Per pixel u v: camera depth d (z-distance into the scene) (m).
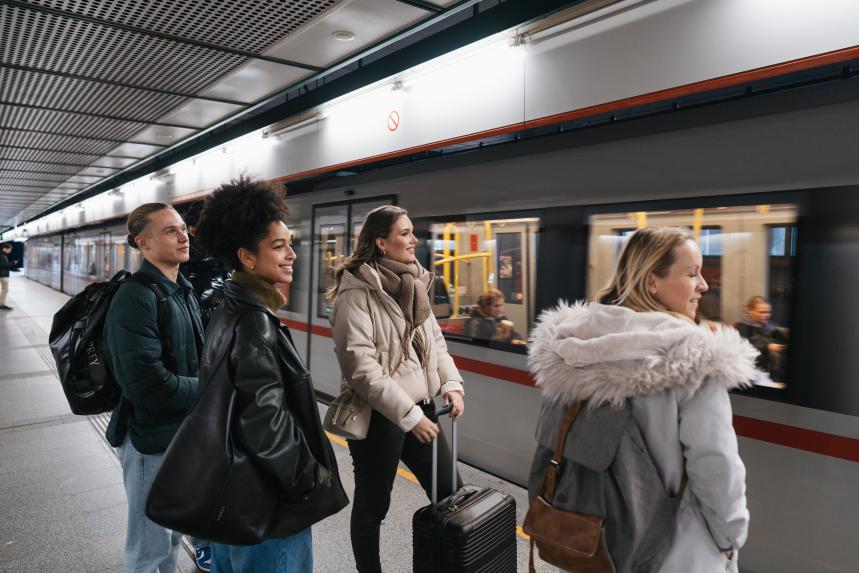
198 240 1.73
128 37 3.93
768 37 2.63
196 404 1.53
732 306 2.85
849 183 2.46
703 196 2.98
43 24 3.72
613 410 1.38
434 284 4.69
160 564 2.31
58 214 22.84
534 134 3.80
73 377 2.26
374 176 5.32
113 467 4.18
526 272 3.95
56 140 7.49
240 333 1.56
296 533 1.66
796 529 2.58
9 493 3.72
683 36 2.94
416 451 2.43
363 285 2.27
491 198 4.20
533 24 3.65
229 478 1.48
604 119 3.38
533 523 1.47
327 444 1.71
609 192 3.44
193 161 8.70
